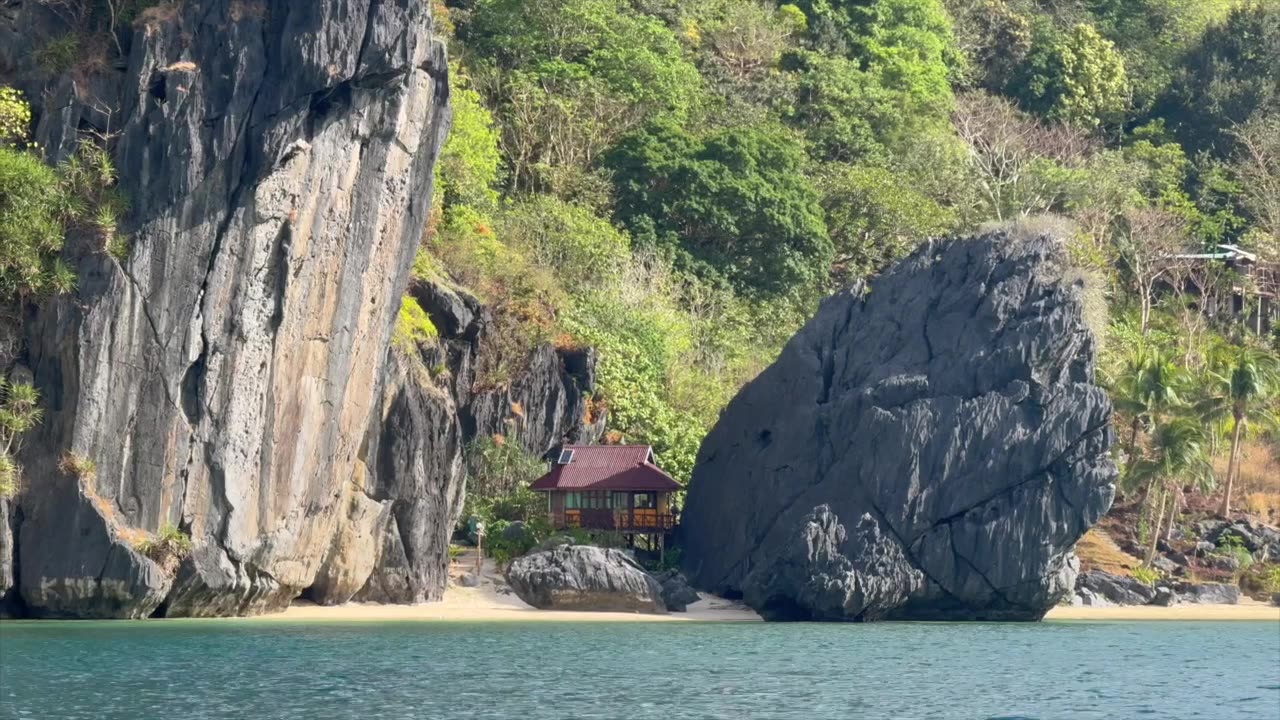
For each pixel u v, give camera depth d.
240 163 46.88
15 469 45.59
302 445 48.81
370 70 48.03
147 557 45.50
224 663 39.09
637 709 33.56
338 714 32.12
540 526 58.28
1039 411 53.62
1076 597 62.94
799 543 53.16
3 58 48.56
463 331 61.00
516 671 38.97
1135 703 36.19
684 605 55.66
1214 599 64.69
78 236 46.34
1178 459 66.50
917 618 54.81
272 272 47.41
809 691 36.75
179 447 46.19
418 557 53.56
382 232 50.22
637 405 65.62
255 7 47.62
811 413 56.47
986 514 53.19
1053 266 56.97
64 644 41.56
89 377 45.66
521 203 75.50
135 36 47.50
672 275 76.12
